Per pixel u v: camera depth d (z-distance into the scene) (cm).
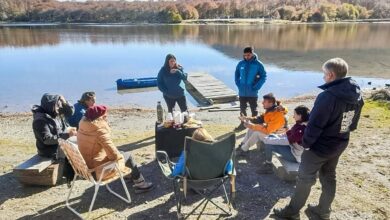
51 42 3684
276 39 3778
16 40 3925
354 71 1917
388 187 495
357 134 710
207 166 404
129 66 2202
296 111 480
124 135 813
